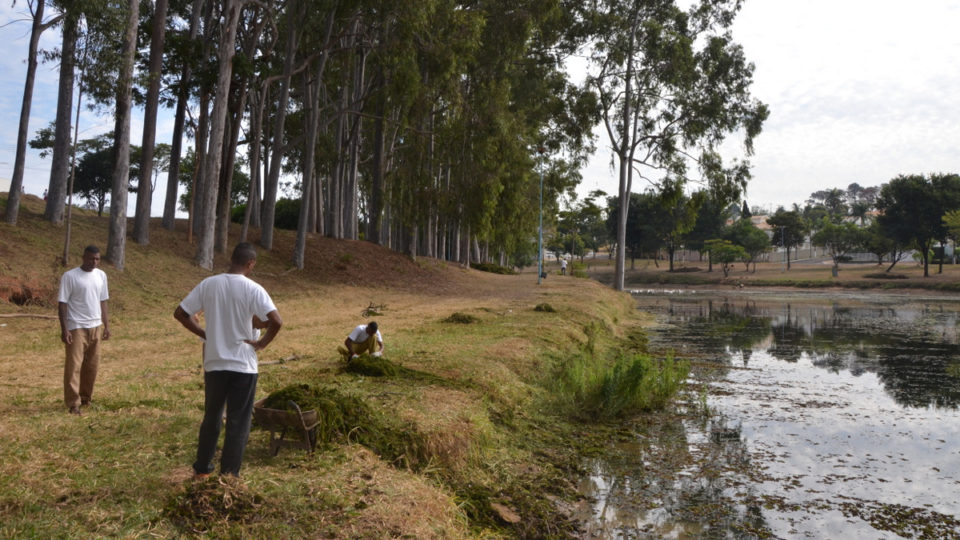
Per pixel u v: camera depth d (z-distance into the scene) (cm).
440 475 629
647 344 2120
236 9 2461
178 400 726
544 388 1113
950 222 7381
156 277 2142
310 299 2408
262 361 1016
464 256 4825
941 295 6925
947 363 1750
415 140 3528
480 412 809
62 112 2241
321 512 437
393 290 2956
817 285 8538
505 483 674
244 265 455
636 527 585
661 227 10975
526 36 3638
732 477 736
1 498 401
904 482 729
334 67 3269
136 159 5603
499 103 3594
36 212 2322
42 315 1477
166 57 2669
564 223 8125
